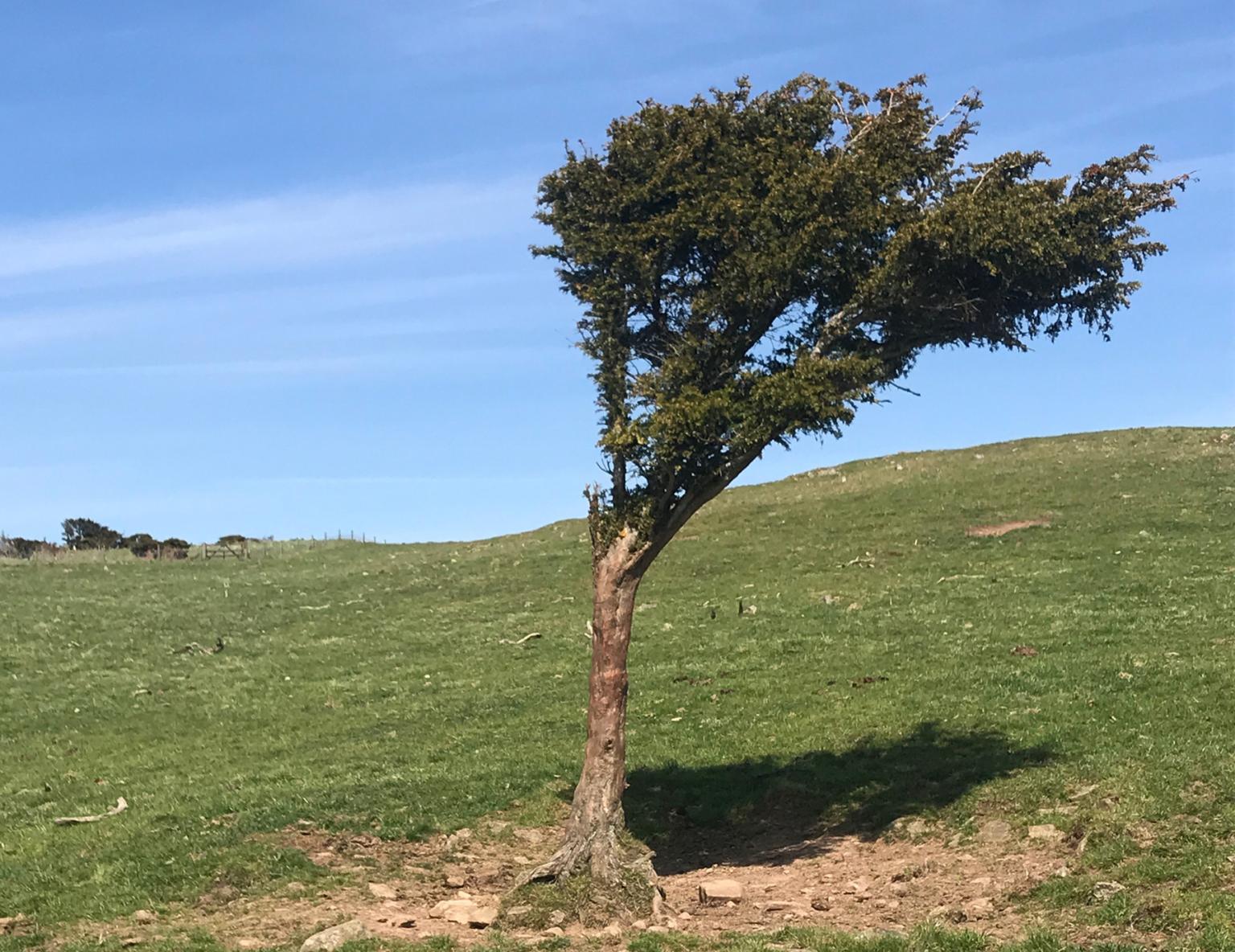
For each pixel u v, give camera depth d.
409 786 19.72
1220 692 19.78
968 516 49.16
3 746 28.20
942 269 14.98
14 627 44.28
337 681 33.31
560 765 21.11
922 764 18.86
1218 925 11.02
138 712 31.06
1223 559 35.62
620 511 14.71
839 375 14.43
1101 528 43.47
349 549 72.38
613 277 15.05
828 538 48.84
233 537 78.81
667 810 19.25
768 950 11.88
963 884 14.04
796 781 19.38
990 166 15.70
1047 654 25.73
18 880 16.20
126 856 16.77
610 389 14.73
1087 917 12.00
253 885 15.23
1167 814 14.25
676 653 31.62
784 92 15.59
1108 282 16.03
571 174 15.55
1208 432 62.19
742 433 13.79
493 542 66.69
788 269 14.20
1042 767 17.23
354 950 12.41
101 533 83.31
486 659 34.56
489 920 13.62
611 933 13.00
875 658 28.12
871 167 14.71
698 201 14.77
